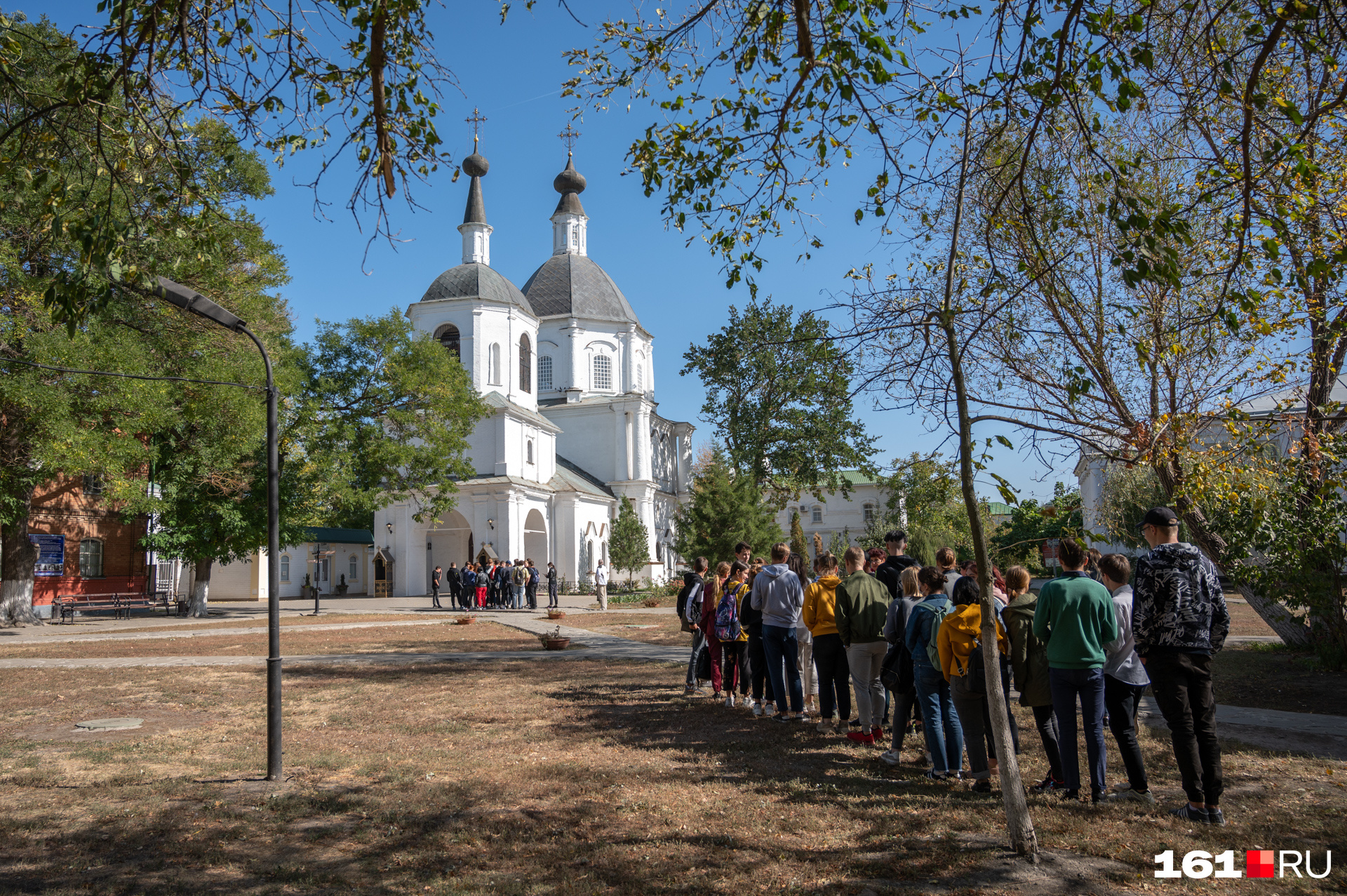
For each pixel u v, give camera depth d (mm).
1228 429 11148
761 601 9539
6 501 23188
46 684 12977
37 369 20422
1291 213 6520
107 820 6180
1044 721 6680
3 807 6496
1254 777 6902
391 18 5961
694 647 11367
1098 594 6191
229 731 9414
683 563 44438
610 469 58531
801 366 39969
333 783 7164
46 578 30531
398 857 5371
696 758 7820
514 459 48031
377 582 47750
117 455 22578
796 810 6184
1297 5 5047
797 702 9406
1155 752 7863
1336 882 4773
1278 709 9984
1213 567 6012
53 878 5047
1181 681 5848
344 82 6324
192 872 5160
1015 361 11609
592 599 40938
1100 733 6270
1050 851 5289
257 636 21344
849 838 5590
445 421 36719
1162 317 11000
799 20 5293
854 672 8320
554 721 9758
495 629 23438
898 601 7562
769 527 38500
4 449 22859
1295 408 11992
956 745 7012
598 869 5113
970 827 5758
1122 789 6508
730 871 5031
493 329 49594
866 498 75188
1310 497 11828
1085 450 11539
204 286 23531
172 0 5895
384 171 6102
